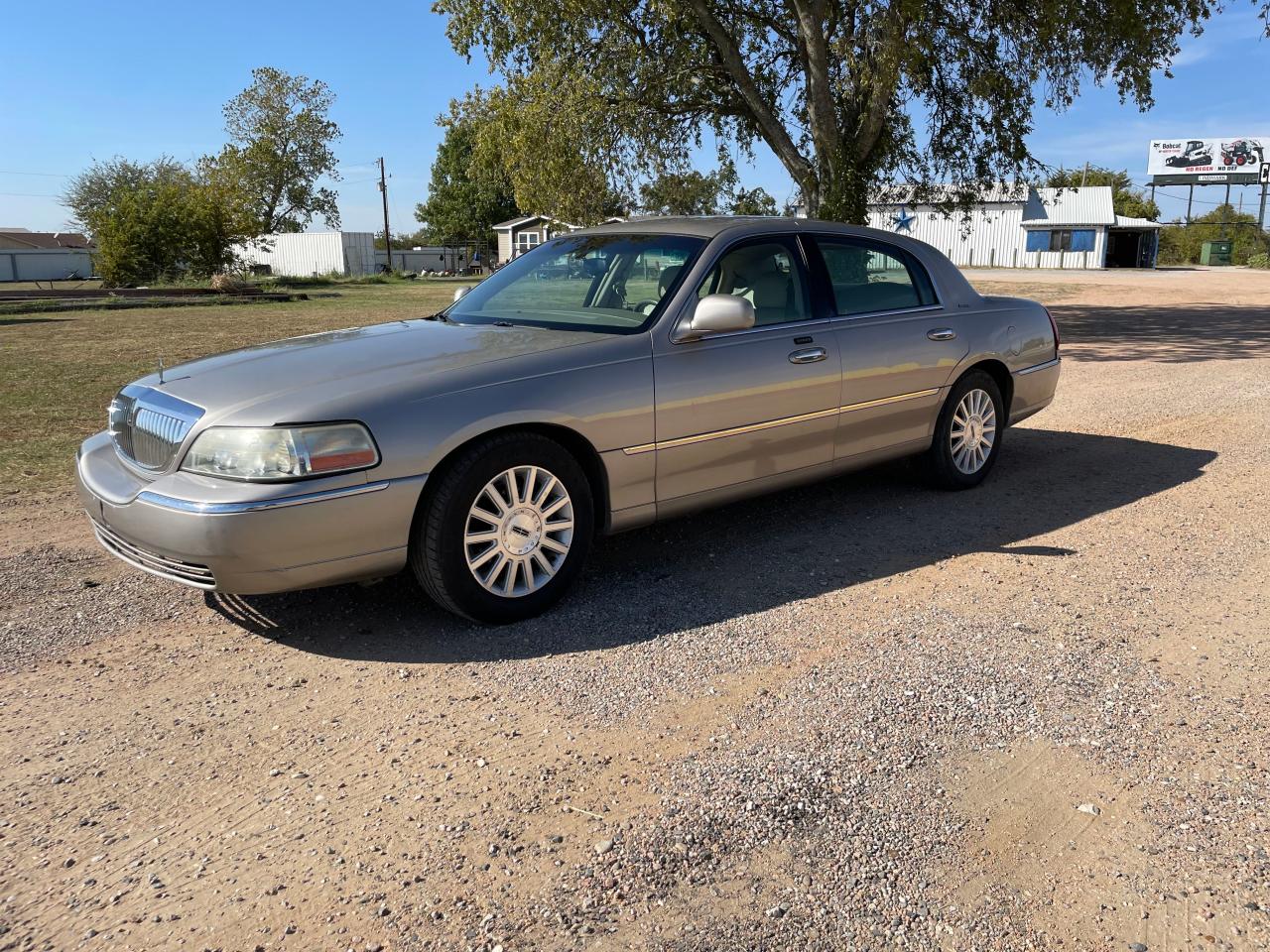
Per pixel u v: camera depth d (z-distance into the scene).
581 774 2.69
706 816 2.49
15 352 13.85
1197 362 12.34
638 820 2.48
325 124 67.75
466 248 76.19
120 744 2.90
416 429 3.41
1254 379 10.51
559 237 5.26
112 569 4.46
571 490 3.84
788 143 18.02
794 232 4.82
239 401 3.39
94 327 19.00
